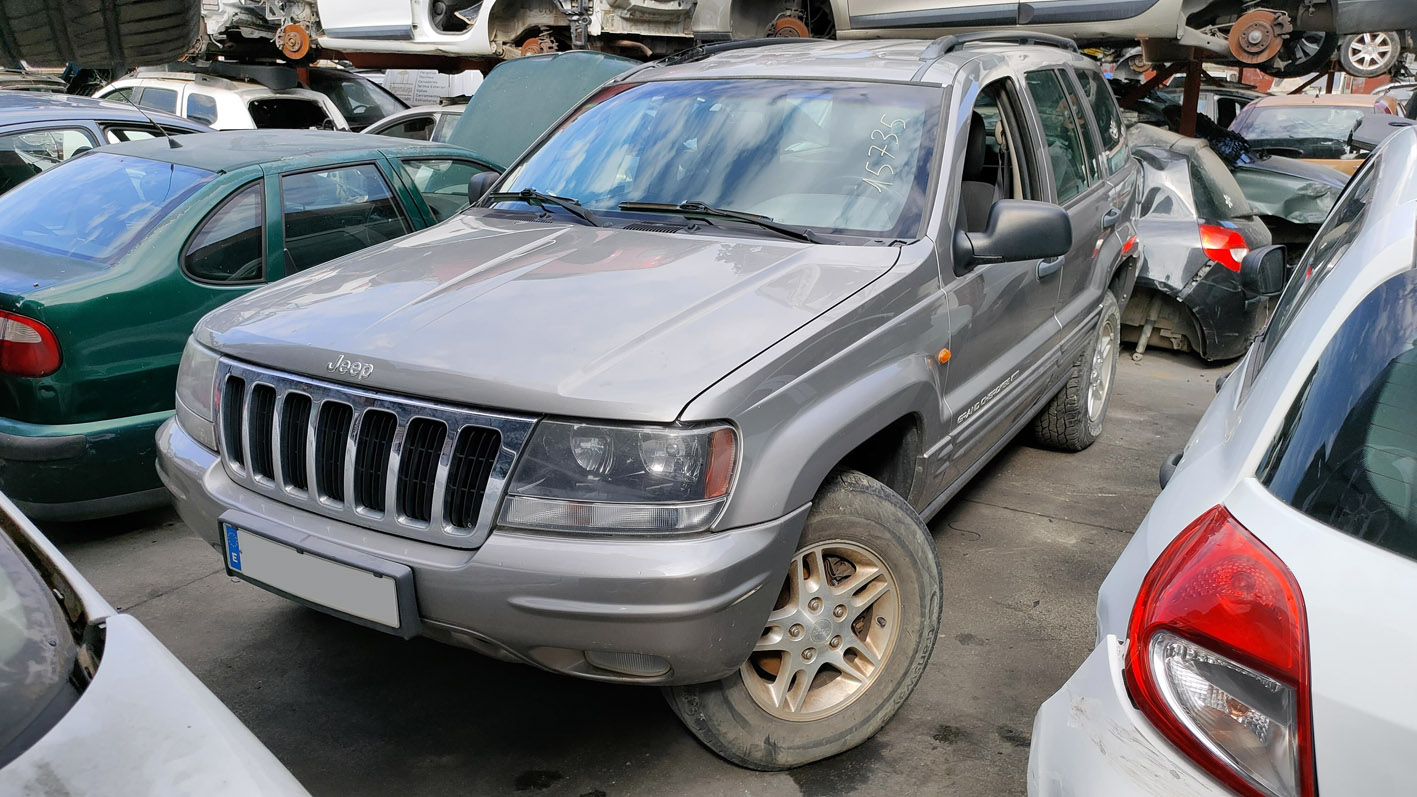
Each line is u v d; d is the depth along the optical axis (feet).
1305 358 5.74
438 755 9.22
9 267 12.87
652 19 29.40
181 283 13.00
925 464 9.96
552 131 13.05
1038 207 10.30
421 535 7.64
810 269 9.38
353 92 35.65
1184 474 6.45
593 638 7.23
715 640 7.40
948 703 10.11
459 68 32.94
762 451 7.63
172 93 31.32
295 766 9.04
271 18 32.89
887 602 9.05
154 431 12.66
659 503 7.21
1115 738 5.14
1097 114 16.20
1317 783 4.51
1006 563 13.05
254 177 14.24
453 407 7.58
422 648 10.98
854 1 22.99
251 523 8.29
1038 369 13.16
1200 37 22.18
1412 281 5.47
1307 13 22.85
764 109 11.68
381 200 15.98
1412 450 4.91
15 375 11.96
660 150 11.73
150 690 4.87
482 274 9.39
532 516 7.29
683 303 8.52
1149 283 21.83
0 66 12.51
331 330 8.46
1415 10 21.13
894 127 11.07
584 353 7.70
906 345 9.37
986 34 13.99
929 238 10.10
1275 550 4.92
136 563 12.76
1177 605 5.09
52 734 4.53
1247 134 38.91
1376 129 13.17
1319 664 4.56
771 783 8.89
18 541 5.63
